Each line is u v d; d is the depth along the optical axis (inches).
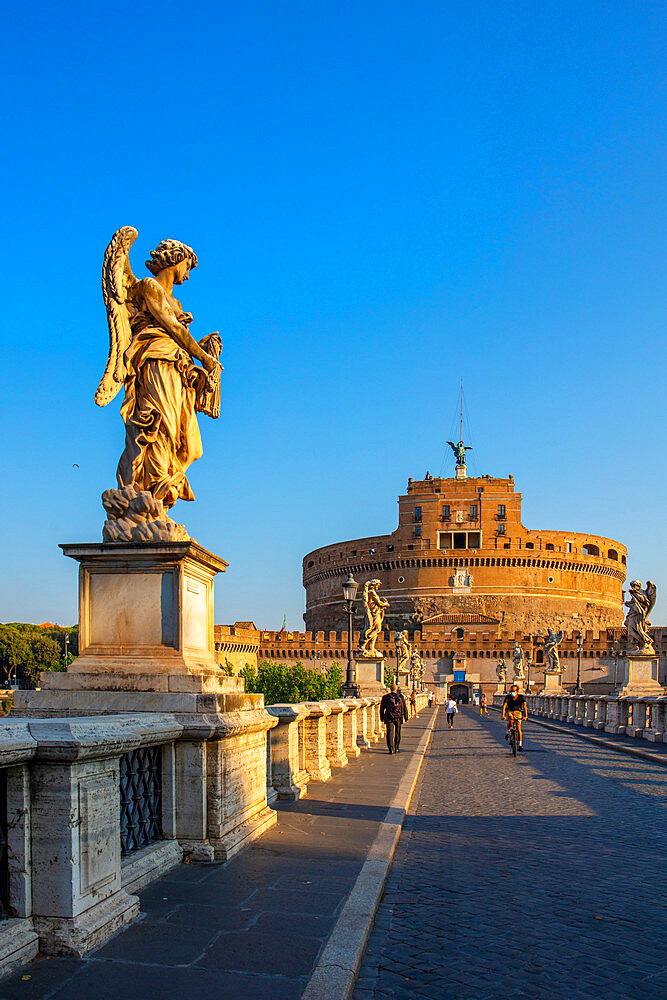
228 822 319.6
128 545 318.3
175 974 198.5
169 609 319.6
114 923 224.1
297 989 191.8
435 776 747.4
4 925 201.6
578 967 238.4
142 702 308.8
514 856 388.2
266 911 248.7
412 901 304.3
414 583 5930.1
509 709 1003.9
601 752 1032.8
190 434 367.2
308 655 5290.4
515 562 5851.4
